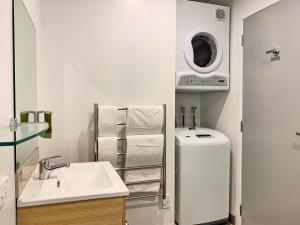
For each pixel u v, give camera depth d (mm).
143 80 2045
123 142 1979
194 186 2215
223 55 2402
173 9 2115
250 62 2127
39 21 1670
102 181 1444
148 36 2047
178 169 2205
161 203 2121
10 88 905
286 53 1748
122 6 1966
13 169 924
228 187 2336
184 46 2254
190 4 2281
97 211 1112
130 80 2006
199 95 2932
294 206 1694
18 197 996
